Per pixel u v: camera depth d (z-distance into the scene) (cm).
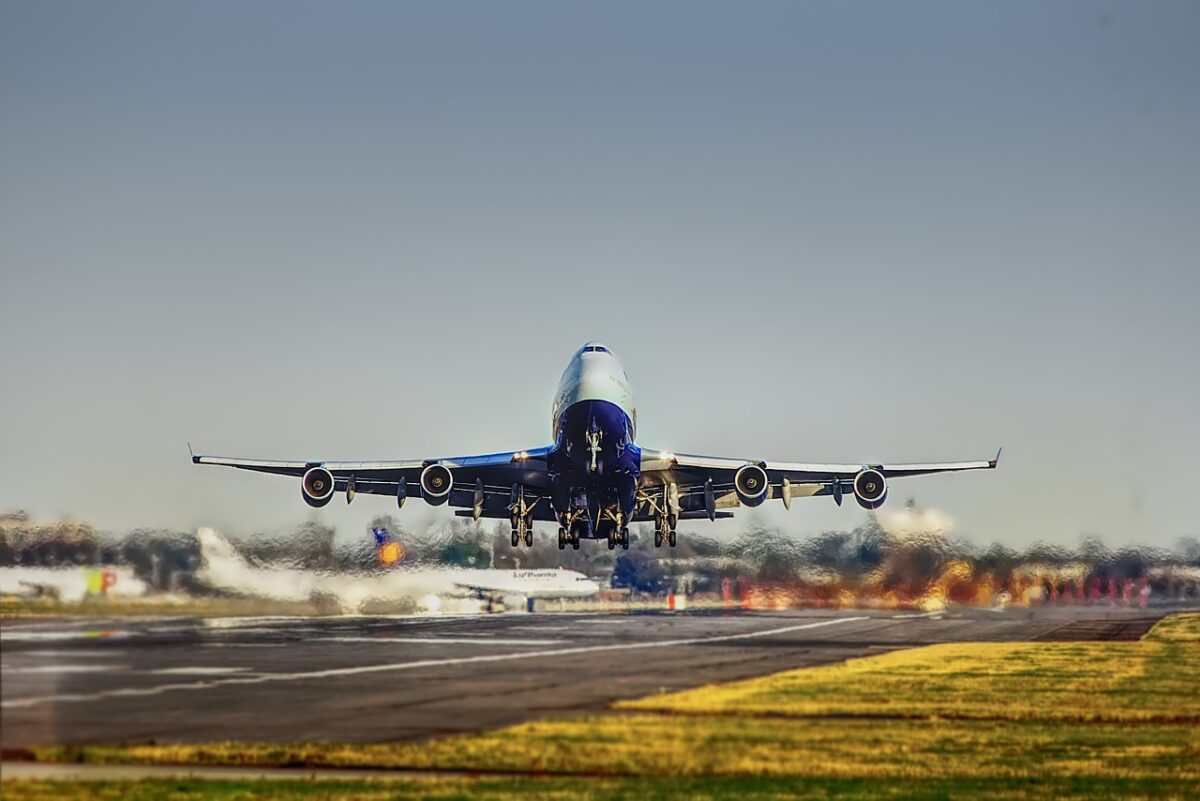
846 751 9069
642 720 10156
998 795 7831
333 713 10306
